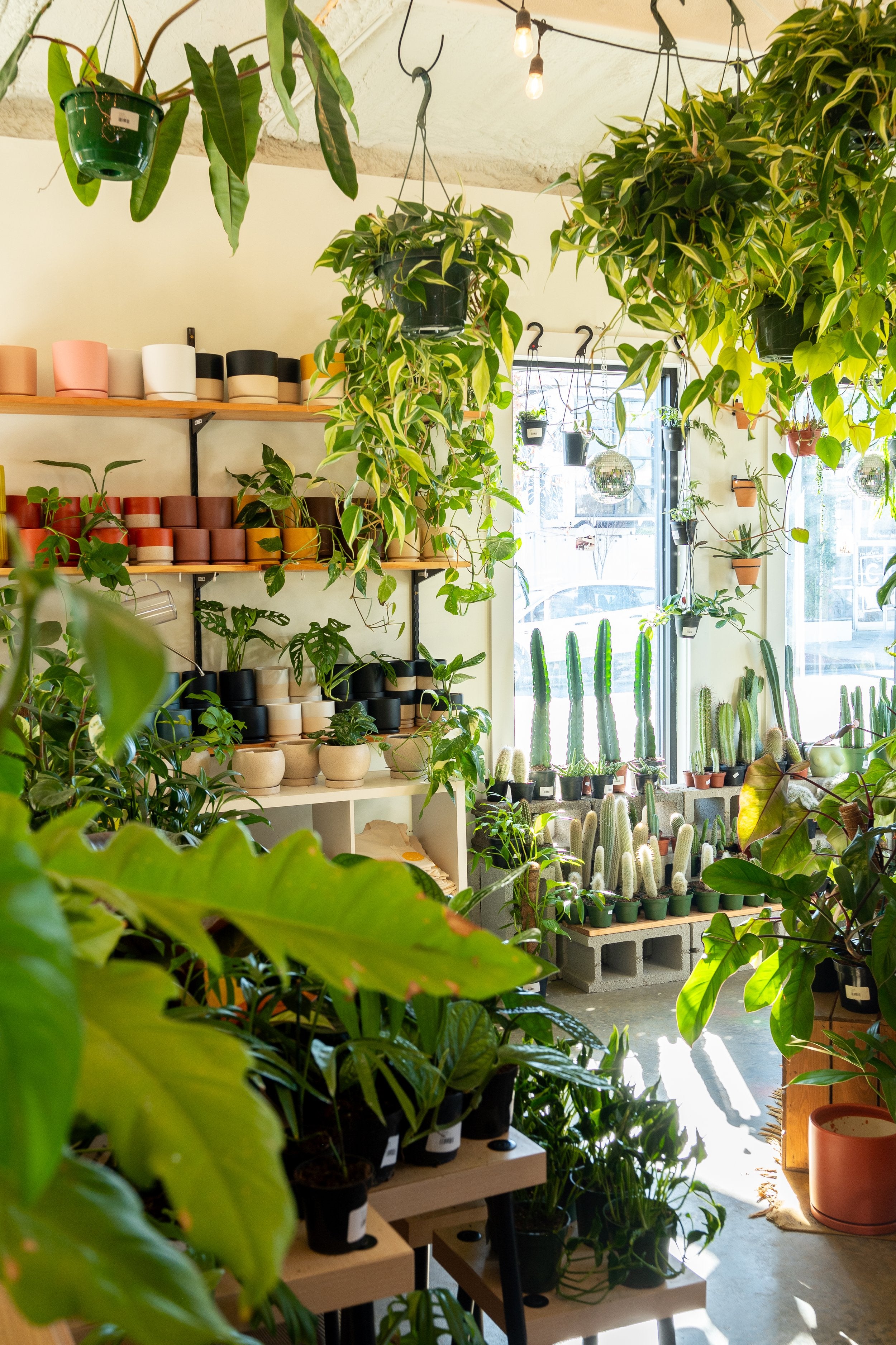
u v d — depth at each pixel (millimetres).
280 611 4047
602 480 4395
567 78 3707
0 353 3346
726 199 2020
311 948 563
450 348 3002
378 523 3822
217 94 1279
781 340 2232
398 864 579
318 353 3172
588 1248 1949
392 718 3926
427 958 560
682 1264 1943
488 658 4422
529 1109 2002
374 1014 1473
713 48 3391
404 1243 1380
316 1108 1492
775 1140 3131
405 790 3783
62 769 2350
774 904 4656
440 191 4219
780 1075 3570
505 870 4246
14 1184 409
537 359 4504
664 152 2037
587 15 3004
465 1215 2008
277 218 3941
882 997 2475
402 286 2639
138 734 2500
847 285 2098
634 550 4934
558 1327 1771
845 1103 2840
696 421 4727
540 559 4789
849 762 4891
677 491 4891
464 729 3768
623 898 4398
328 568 3717
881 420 2338
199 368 3602
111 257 3740
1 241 3615
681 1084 3508
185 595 3891
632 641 4965
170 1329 393
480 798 4496
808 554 5309
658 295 2203
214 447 3902
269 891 577
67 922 577
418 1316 1464
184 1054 485
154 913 559
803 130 2021
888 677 5523
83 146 1650
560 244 2227
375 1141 1495
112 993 510
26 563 385
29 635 384
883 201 1942
